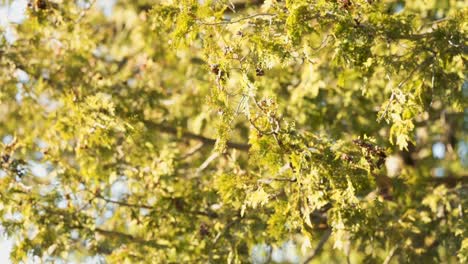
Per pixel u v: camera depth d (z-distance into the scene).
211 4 10.45
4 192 12.53
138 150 13.36
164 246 12.86
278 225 10.84
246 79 9.71
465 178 13.74
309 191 9.84
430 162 15.70
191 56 15.30
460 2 12.79
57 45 13.74
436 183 13.75
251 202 10.54
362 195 13.57
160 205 13.01
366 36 9.97
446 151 16.25
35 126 13.91
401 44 11.21
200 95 14.79
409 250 13.20
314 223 13.30
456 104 11.39
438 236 13.23
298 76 14.23
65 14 13.70
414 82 10.94
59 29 13.68
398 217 13.14
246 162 14.08
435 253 13.38
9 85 13.60
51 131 13.28
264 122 9.91
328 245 15.05
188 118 15.28
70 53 13.68
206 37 10.12
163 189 13.19
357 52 10.10
